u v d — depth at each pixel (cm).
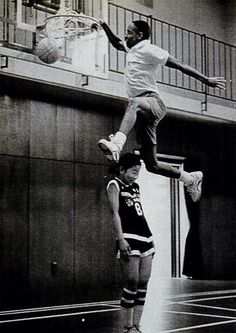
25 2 616
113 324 541
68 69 635
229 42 1119
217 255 1048
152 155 352
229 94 1105
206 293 802
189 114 934
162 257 1052
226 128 1056
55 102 836
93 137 880
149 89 346
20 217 781
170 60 346
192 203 1033
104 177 888
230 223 1074
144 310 632
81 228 850
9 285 761
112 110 906
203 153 1040
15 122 789
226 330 503
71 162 848
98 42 615
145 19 986
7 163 776
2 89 775
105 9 578
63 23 551
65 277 822
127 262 398
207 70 1064
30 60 672
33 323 547
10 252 766
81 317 585
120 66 923
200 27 1081
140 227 404
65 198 835
